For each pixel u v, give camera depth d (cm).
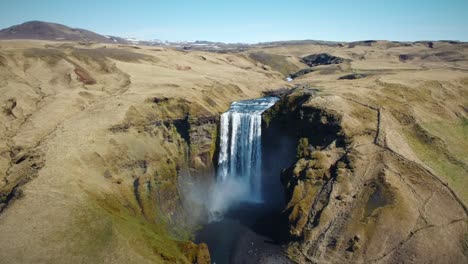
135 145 7225
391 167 6650
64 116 7450
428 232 5684
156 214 6588
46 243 4509
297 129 8094
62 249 4484
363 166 6725
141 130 7625
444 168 7069
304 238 6106
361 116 7869
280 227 6700
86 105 8069
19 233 4559
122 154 6888
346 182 6562
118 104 7881
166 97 8400
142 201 6500
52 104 7769
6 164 6125
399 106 8400
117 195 6162
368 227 5891
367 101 8394
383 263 5459
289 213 6538
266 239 6606
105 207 5547
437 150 7494
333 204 6328
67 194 5350
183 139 8288
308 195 6638
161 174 7250
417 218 5891
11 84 8338
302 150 7644
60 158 6022
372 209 6106
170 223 6750
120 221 5341
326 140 7531
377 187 6362
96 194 5728
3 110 7312
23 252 4316
